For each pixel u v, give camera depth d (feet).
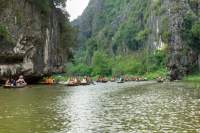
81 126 81.97
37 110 107.45
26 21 231.30
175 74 380.37
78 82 263.70
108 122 86.99
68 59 343.87
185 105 118.32
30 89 198.08
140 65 540.11
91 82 299.17
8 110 106.83
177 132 74.74
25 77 243.19
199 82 290.97
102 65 574.56
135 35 651.25
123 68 560.61
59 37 304.30
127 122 86.79
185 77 377.09
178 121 87.20
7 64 222.89
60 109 110.01
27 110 107.14
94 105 120.67
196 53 397.80
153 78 411.13
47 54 266.16
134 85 258.98
